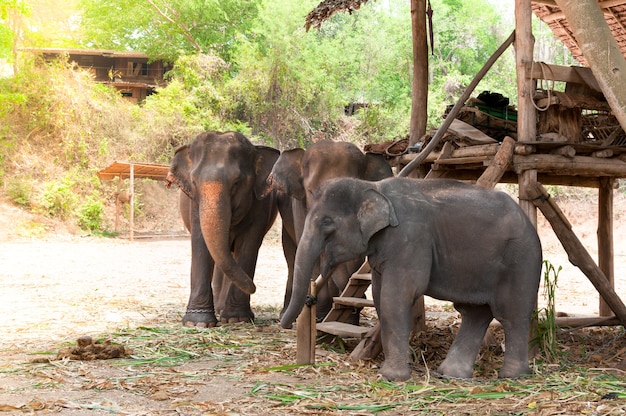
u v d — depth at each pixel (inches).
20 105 1168.2
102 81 1494.8
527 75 248.4
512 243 214.2
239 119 1365.7
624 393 182.1
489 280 215.3
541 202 247.3
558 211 249.3
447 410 172.6
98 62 1530.5
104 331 293.6
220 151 317.1
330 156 285.1
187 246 893.8
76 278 521.3
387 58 1485.0
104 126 1212.5
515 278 214.2
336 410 173.2
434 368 233.9
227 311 331.9
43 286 468.1
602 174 280.5
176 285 490.3
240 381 205.9
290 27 1348.4
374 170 294.7
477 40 1624.0
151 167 999.0
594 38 180.4
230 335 286.5
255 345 266.1
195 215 323.6
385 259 209.3
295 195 300.7
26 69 1189.7
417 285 207.6
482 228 213.8
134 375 212.4
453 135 275.9
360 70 1494.8
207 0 1470.2
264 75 1325.0
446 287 215.2
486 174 242.5
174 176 326.0
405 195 214.1
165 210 1220.5
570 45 382.9
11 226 940.0
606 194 335.3
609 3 333.7
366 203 206.2
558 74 251.3
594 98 257.1
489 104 294.8
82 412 170.2
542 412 166.2
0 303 382.9
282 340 278.1
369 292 516.7
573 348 272.7
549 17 370.3
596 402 174.2
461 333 224.8
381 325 211.6
